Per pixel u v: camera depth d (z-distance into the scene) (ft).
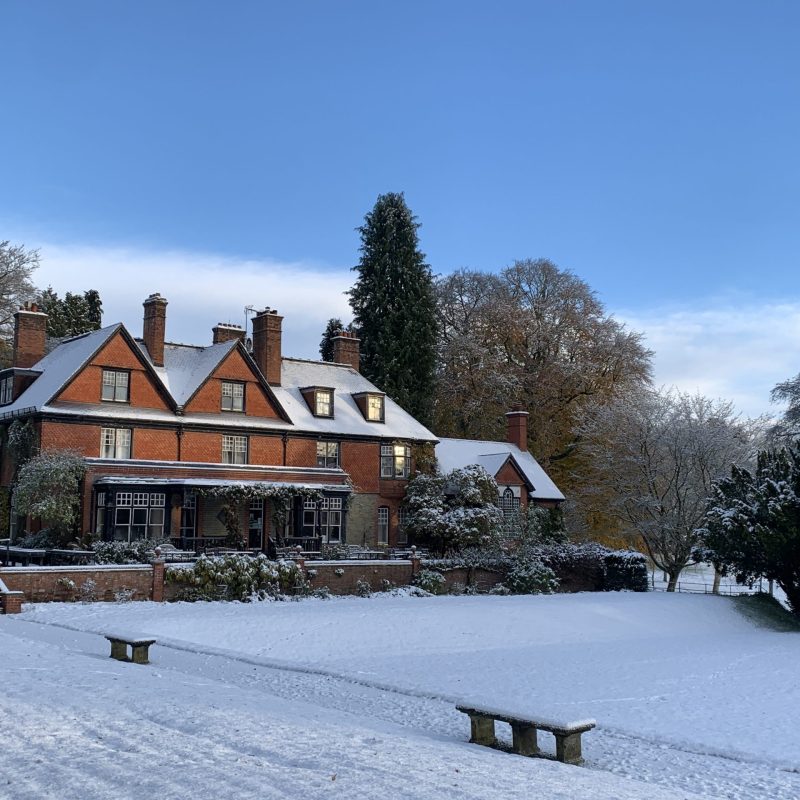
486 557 135.74
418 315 199.00
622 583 148.77
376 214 205.26
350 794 26.50
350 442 151.33
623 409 168.45
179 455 132.77
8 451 129.49
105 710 36.11
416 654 76.59
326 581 114.01
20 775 27.50
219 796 25.84
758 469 131.85
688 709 53.36
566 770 34.37
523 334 203.31
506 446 180.24
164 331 141.59
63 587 92.48
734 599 128.67
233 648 73.82
